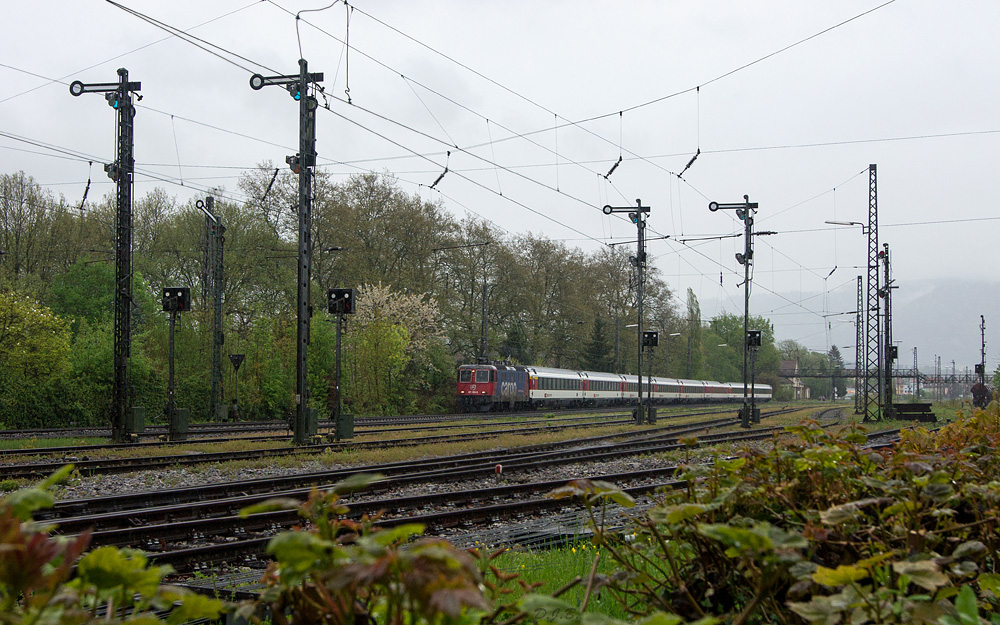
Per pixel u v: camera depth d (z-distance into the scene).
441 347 52.78
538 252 60.47
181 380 36.16
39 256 39.25
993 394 6.40
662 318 68.81
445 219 52.75
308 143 23.52
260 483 13.51
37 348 29.77
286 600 2.20
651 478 15.60
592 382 59.91
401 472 16.53
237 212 44.34
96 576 1.81
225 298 43.47
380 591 1.99
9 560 1.57
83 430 28.33
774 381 102.00
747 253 36.91
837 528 3.12
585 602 2.56
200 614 2.04
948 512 3.10
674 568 3.14
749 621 3.05
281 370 39.31
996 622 2.83
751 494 3.28
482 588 2.42
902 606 2.41
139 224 44.97
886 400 43.12
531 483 14.30
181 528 9.27
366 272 48.38
